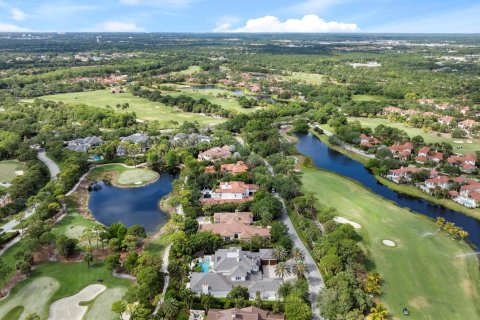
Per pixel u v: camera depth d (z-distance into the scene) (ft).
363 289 382.01
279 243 452.35
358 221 540.11
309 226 489.26
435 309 370.12
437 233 513.45
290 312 336.90
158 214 580.30
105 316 353.51
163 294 373.81
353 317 329.52
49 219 540.11
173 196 635.66
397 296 386.11
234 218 520.01
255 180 641.40
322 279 406.41
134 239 463.83
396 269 431.43
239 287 374.63
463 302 381.19
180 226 489.26
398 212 572.10
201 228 495.00
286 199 599.57
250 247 459.32
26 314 358.23
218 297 380.99
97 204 613.93
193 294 372.99
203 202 583.17
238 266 403.75
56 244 446.60
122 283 404.57
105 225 542.98
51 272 423.64
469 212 581.12
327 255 415.03
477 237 511.81
